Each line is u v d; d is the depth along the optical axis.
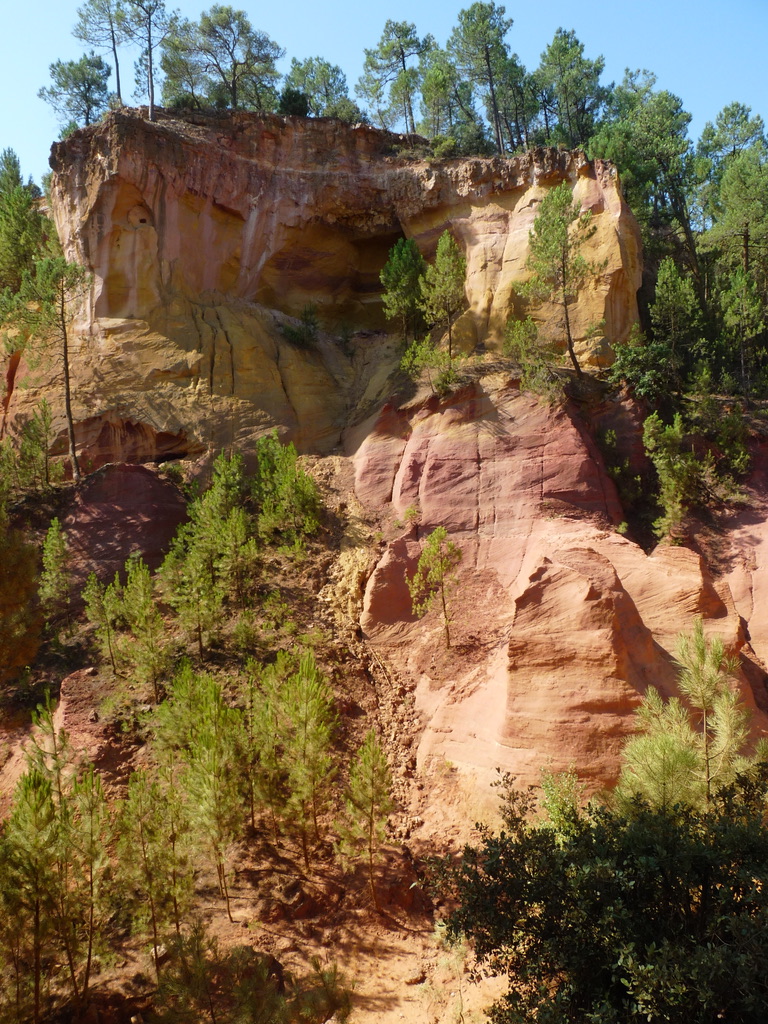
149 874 13.42
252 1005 11.64
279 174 38.28
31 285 30.72
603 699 17.66
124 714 20.05
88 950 13.11
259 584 24.98
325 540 26.89
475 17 53.44
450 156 39.56
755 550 24.66
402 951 14.96
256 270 37.56
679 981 9.26
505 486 26.92
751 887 10.14
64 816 12.77
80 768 18.02
